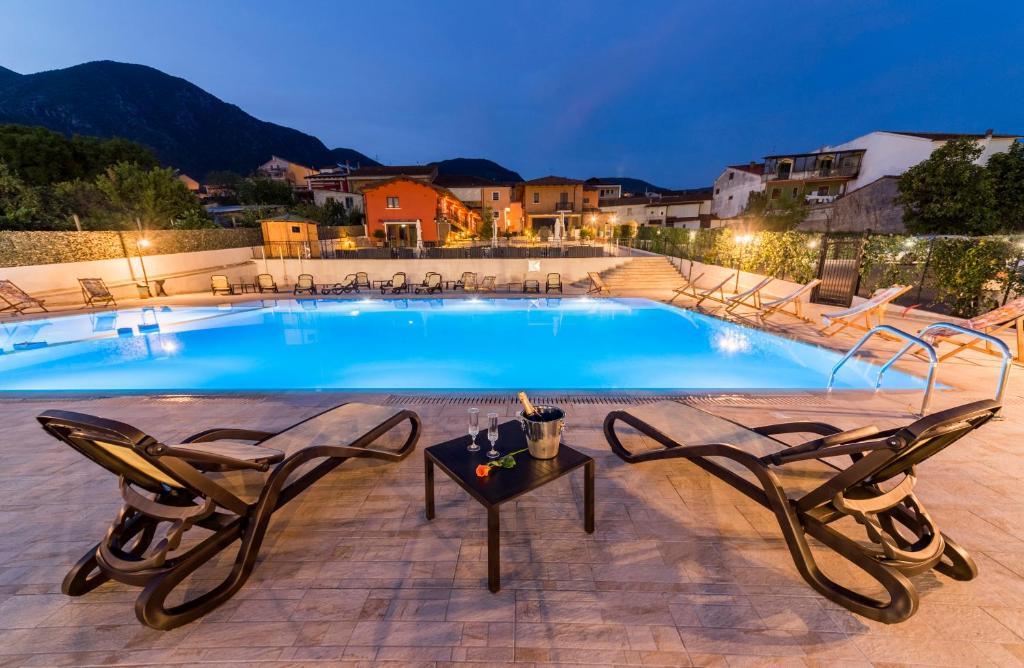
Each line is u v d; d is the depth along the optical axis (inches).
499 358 324.8
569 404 170.1
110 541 75.7
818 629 70.8
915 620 72.0
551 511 103.3
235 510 81.3
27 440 147.3
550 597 77.9
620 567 85.2
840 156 1197.7
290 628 71.8
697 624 72.1
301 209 1193.4
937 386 188.4
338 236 935.0
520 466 88.9
